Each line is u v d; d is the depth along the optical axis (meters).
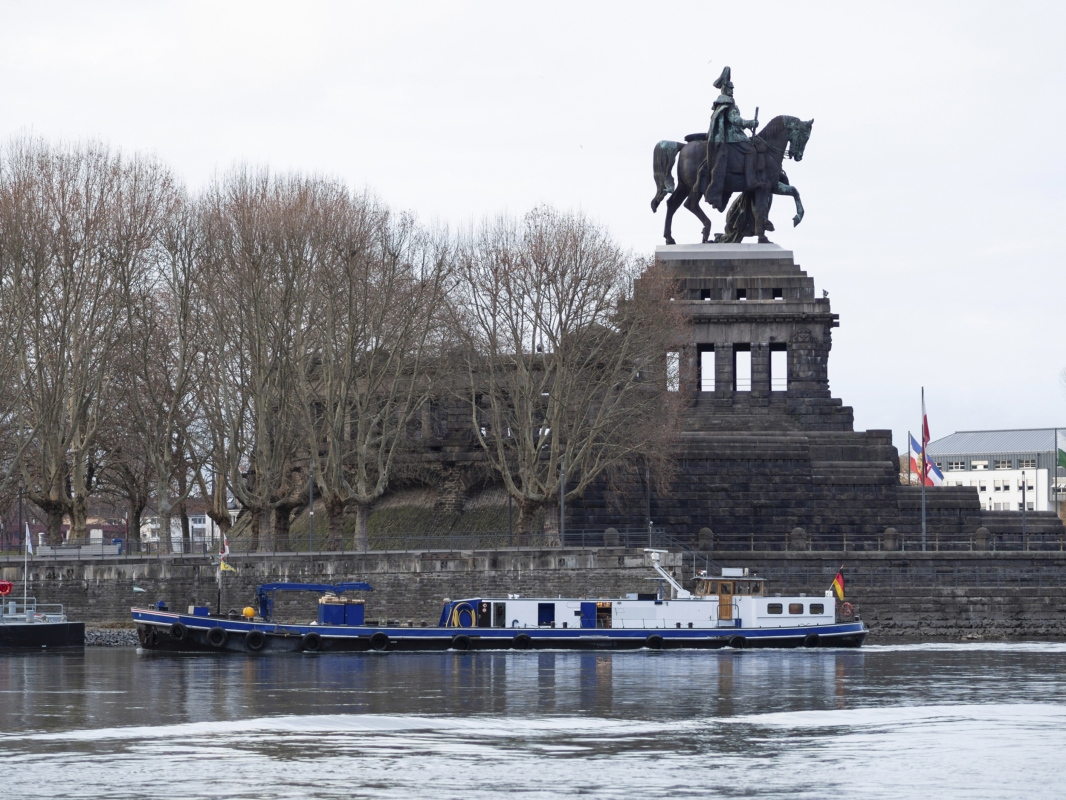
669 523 195.38
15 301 164.50
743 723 95.31
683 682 117.94
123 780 75.62
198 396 178.00
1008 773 78.44
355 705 102.88
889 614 175.25
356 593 166.75
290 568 165.88
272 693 109.25
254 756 82.31
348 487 176.50
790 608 153.62
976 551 182.75
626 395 186.12
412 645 144.88
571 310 180.12
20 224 163.38
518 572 167.50
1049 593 173.75
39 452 183.12
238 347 174.62
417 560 167.75
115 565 161.88
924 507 189.00
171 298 185.25
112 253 169.75
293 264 173.38
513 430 197.12
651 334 183.12
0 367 163.00
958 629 174.12
